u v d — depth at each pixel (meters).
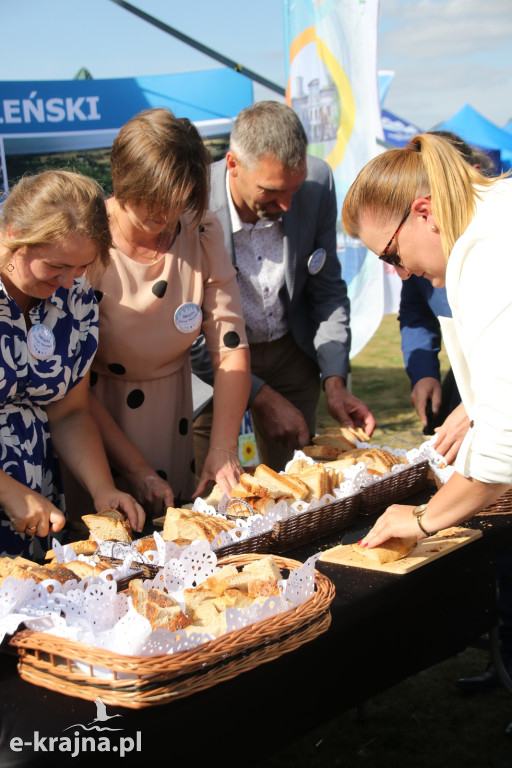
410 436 6.12
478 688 3.05
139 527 1.98
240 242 2.93
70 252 1.66
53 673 1.25
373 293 4.66
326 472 2.10
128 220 2.22
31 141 4.08
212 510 1.97
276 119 2.50
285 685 1.51
